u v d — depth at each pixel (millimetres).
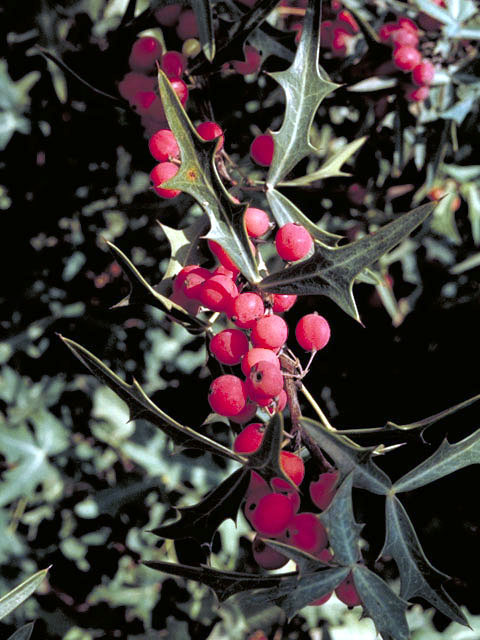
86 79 298
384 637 209
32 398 441
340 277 209
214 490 219
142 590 447
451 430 459
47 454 434
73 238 458
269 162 275
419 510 481
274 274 219
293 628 454
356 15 332
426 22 363
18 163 428
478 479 470
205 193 220
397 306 455
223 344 222
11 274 447
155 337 462
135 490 432
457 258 470
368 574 207
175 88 286
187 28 293
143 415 212
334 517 202
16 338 447
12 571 432
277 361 217
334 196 403
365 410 471
